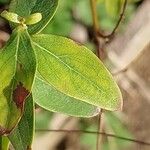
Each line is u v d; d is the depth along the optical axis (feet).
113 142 2.28
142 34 2.10
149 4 2.12
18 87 0.77
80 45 0.82
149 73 2.48
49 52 0.82
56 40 0.82
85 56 0.82
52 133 2.14
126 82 2.21
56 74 0.82
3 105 0.77
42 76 0.82
